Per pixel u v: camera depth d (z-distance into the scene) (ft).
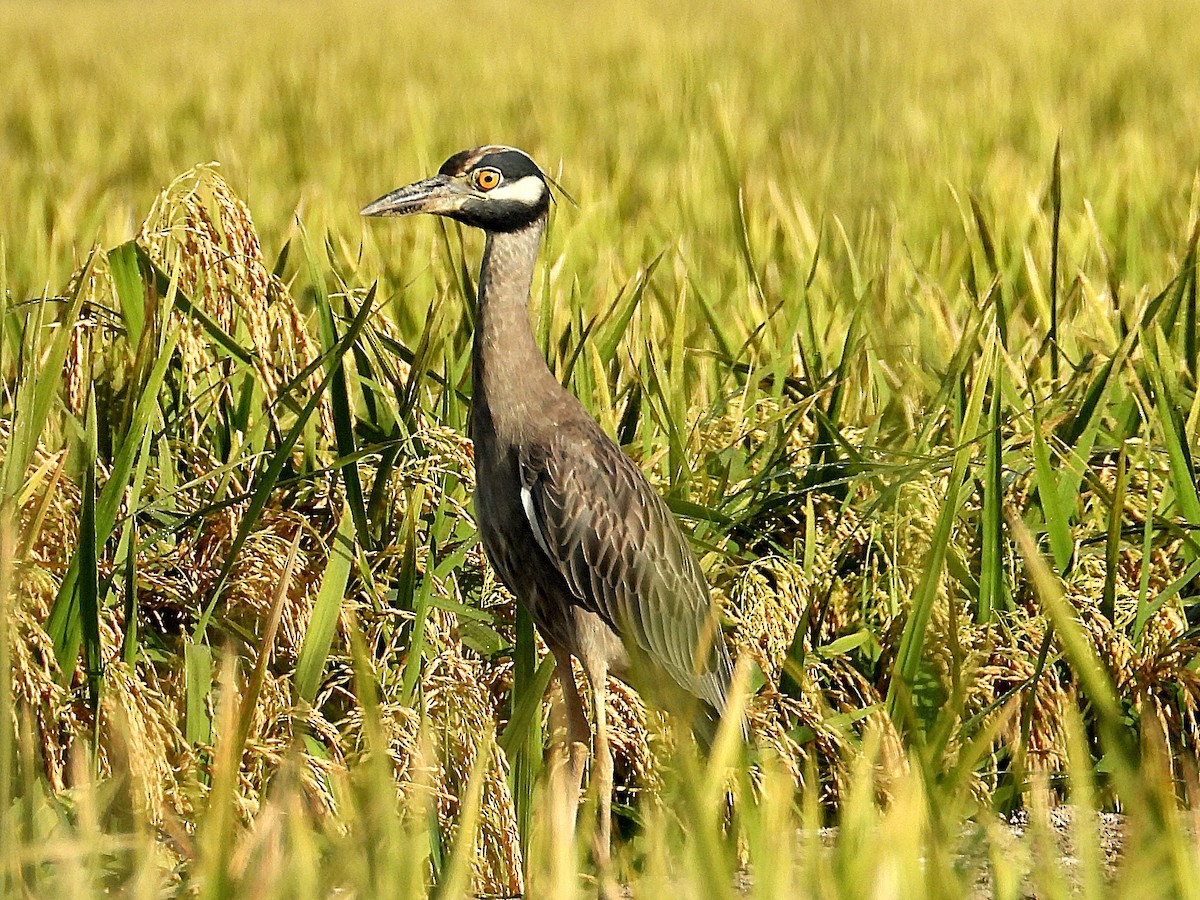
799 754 28.17
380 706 26.76
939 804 23.56
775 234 57.16
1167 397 33.83
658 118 104.99
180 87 138.00
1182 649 30.30
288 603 30.07
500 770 26.45
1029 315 49.01
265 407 35.83
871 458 35.88
